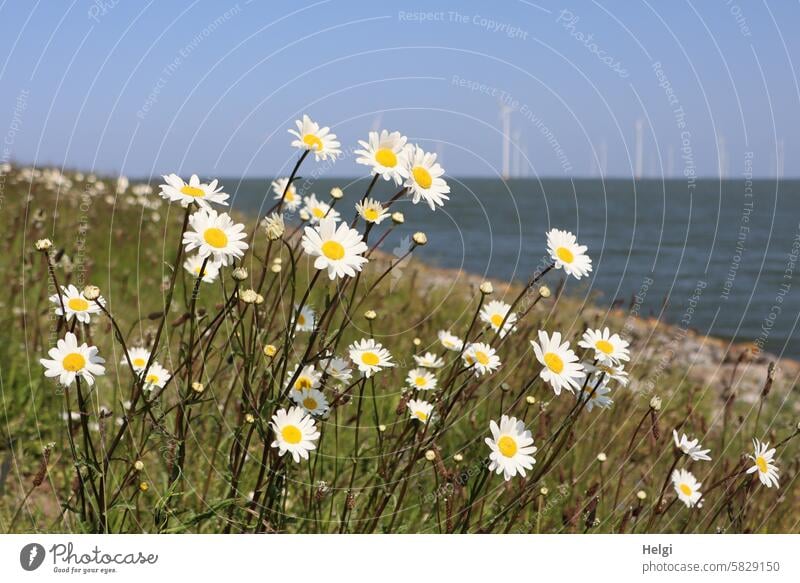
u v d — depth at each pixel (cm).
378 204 199
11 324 398
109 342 341
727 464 339
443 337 301
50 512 291
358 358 240
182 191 194
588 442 384
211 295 390
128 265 605
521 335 356
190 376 212
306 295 199
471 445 302
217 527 252
